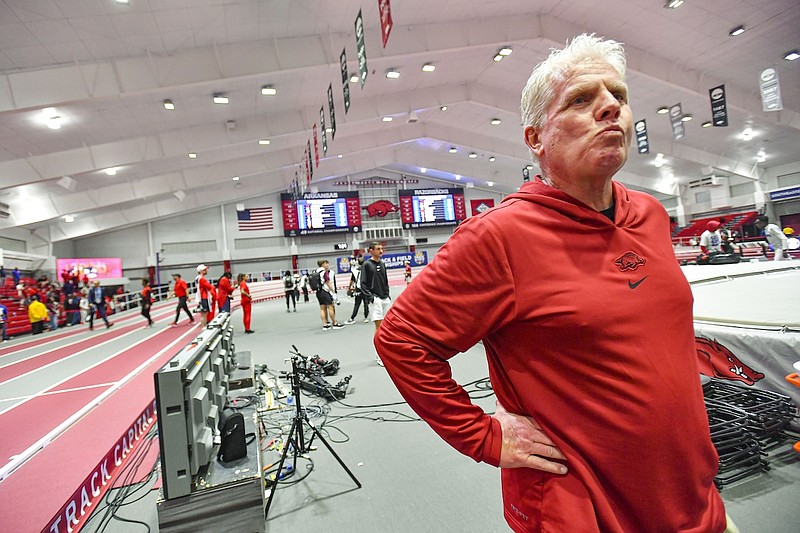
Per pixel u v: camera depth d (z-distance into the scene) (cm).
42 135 936
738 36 984
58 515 190
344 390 367
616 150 73
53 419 333
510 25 989
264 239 2544
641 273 73
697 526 74
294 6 761
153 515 205
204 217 2441
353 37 898
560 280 69
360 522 185
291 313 1149
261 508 173
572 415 70
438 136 1970
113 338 894
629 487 69
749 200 2027
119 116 962
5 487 215
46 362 647
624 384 67
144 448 290
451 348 75
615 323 67
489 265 71
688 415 70
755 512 168
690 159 1759
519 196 82
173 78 786
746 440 197
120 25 668
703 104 1323
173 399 165
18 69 691
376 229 2727
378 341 80
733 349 228
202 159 1470
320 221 2562
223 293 830
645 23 966
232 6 709
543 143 83
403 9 876
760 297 285
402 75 1235
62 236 1811
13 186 991
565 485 70
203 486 168
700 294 335
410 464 236
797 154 1794
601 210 83
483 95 1478
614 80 76
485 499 196
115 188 1524
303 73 1011
